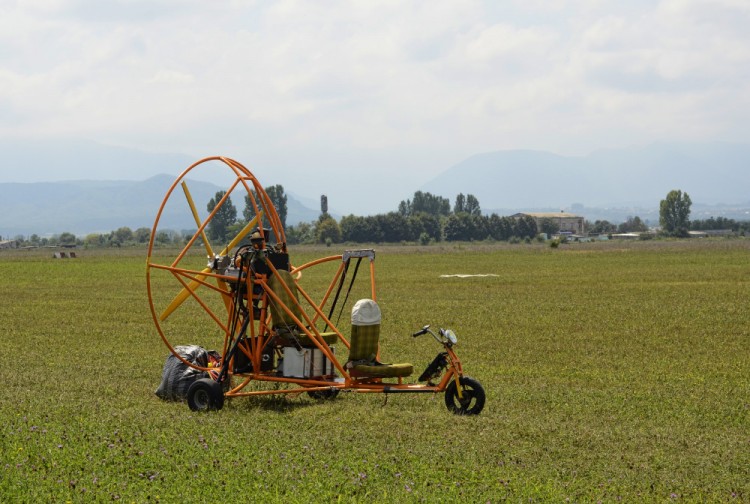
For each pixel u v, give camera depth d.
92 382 15.54
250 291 13.73
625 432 11.76
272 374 13.91
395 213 188.12
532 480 9.18
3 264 72.38
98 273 56.78
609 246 119.75
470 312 29.27
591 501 8.60
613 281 44.94
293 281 14.08
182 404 13.77
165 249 139.88
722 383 16.02
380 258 82.56
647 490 9.08
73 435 10.81
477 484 9.00
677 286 40.81
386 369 12.92
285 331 13.64
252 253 13.70
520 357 19.22
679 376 16.80
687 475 9.73
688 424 12.47
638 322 26.19
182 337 22.81
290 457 9.91
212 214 14.29
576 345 21.17
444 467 9.62
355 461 9.79
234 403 13.81
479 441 10.97
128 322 26.59
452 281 45.91
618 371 17.38
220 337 22.89
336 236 176.75
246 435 11.08
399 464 9.70
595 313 28.80
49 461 9.57
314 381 13.42
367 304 13.08
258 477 9.08
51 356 19.20
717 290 38.16
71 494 8.45
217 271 14.23
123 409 13.20
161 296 37.06
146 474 9.26
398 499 8.38
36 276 53.28
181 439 10.77
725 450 10.88
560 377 16.62
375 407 13.23
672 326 25.11
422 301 33.69
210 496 8.49
